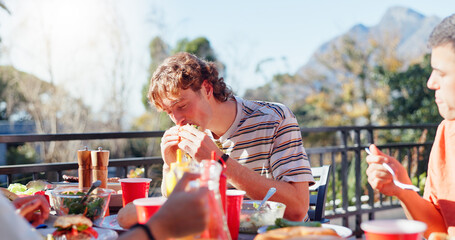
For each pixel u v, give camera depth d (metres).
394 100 12.39
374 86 14.82
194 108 1.80
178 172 1.10
